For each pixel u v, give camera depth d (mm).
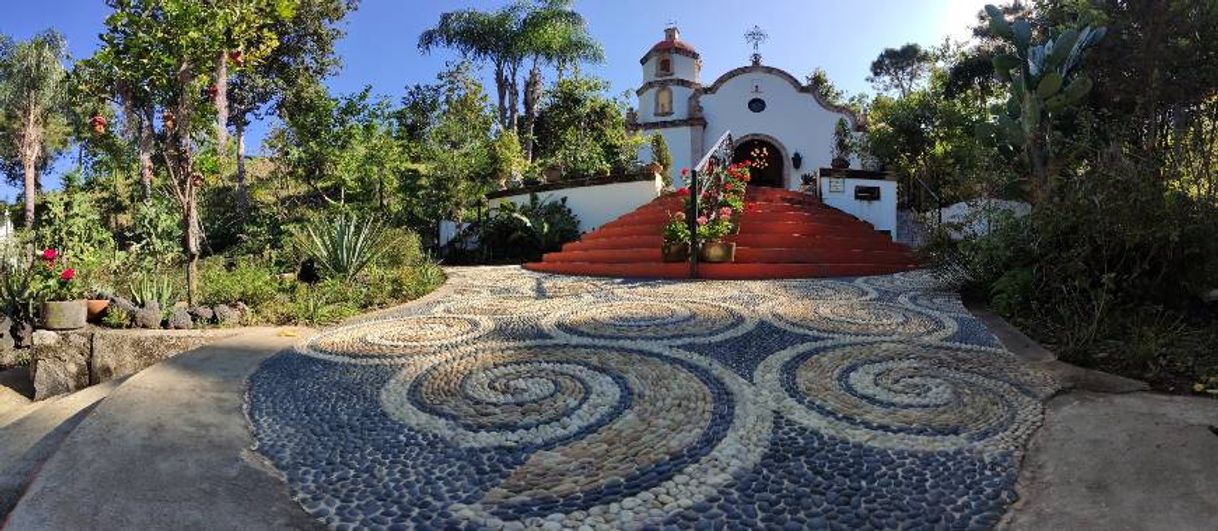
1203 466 2377
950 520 2172
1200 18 9594
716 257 8734
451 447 2811
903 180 18859
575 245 11375
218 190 15680
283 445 2852
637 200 12828
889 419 3031
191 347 5172
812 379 3666
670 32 25031
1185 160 5594
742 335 4793
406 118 20750
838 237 10195
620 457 2676
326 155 15297
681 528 2139
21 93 21453
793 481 2445
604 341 4676
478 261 13062
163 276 6652
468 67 20875
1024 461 2574
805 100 22094
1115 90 10555
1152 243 4684
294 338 4973
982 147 10195
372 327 5449
